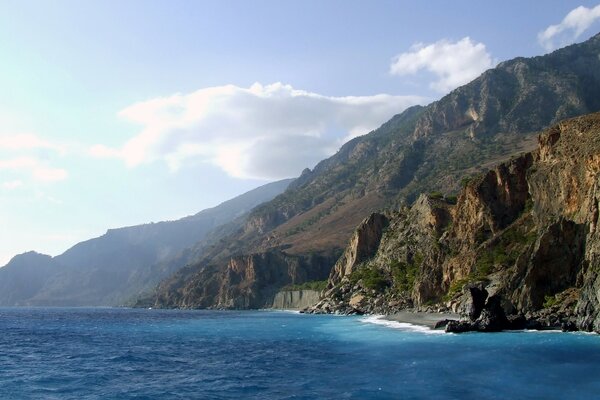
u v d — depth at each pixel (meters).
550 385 42.09
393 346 68.06
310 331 102.75
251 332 108.25
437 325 90.12
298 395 42.56
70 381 52.41
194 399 43.16
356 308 161.38
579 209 94.31
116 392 46.69
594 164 91.75
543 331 77.19
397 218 195.88
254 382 49.34
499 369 48.38
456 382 43.75
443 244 136.50
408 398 39.34
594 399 38.00
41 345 90.56
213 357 68.56
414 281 146.00
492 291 98.81
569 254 89.44
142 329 129.25
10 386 49.97
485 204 126.81
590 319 74.06
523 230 115.19
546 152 113.06
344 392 42.41
